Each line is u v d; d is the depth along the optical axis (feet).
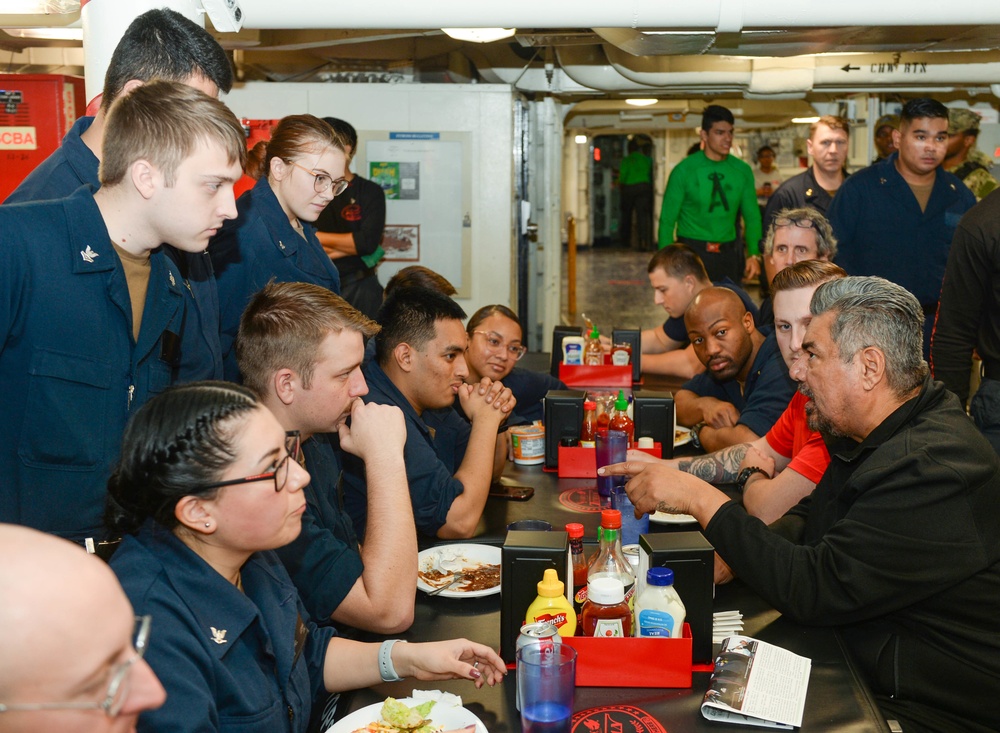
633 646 5.05
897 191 13.75
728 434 9.73
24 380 4.99
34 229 4.90
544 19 9.09
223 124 5.05
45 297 4.92
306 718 4.92
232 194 5.25
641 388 13.19
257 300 5.83
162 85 5.03
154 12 5.94
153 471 4.01
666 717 4.78
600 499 8.45
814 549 5.76
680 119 26.40
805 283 7.91
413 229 17.39
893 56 15.67
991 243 9.89
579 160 60.39
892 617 5.81
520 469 9.61
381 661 5.17
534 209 20.13
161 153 4.93
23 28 10.53
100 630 2.52
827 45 11.21
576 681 5.10
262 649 4.54
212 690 4.14
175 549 4.19
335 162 8.75
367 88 16.94
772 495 7.64
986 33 10.03
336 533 6.39
